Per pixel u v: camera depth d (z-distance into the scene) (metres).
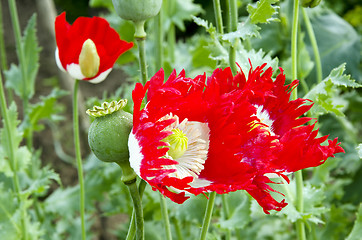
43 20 1.50
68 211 1.28
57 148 1.94
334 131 1.29
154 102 0.68
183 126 0.70
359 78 1.28
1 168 1.10
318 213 0.91
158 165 0.66
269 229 1.38
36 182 1.10
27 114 1.23
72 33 0.90
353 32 1.31
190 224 1.28
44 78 2.33
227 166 0.68
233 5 0.84
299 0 0.84
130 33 1.33
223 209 1.02
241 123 0.69
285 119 0.73
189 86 0.69
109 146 0.68
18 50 1.19
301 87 1.26
